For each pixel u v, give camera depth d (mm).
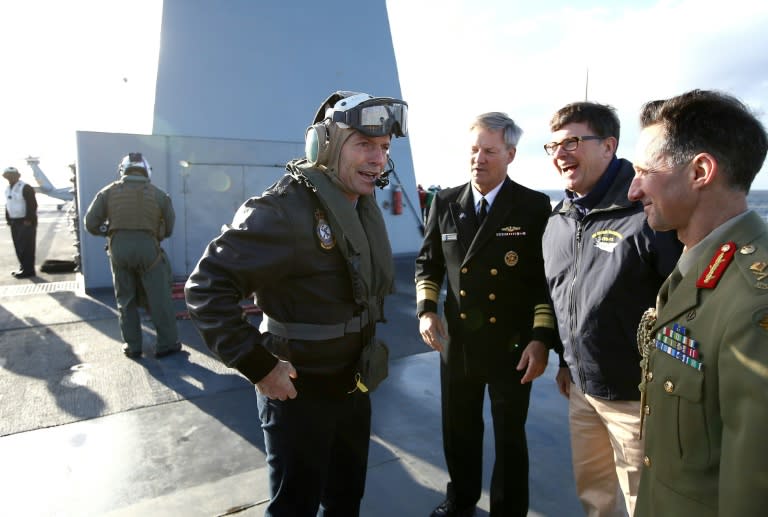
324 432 1617
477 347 2168
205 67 7406
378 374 1714
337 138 1546
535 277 2145
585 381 1730
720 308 819
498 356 2146
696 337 867
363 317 1664
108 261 6660
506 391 2139
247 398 3525
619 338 1617
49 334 4926
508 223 2123
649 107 1036
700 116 914
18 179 7984
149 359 4281
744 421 716
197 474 2609
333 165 1571
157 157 6875
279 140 7652
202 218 7137
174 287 6574
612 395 1649
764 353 707
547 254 1907
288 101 7934
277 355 1568
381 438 2990
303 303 1549
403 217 9078
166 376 3906
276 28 7891
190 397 3539
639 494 1049
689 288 906
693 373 860
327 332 1573
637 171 1024
